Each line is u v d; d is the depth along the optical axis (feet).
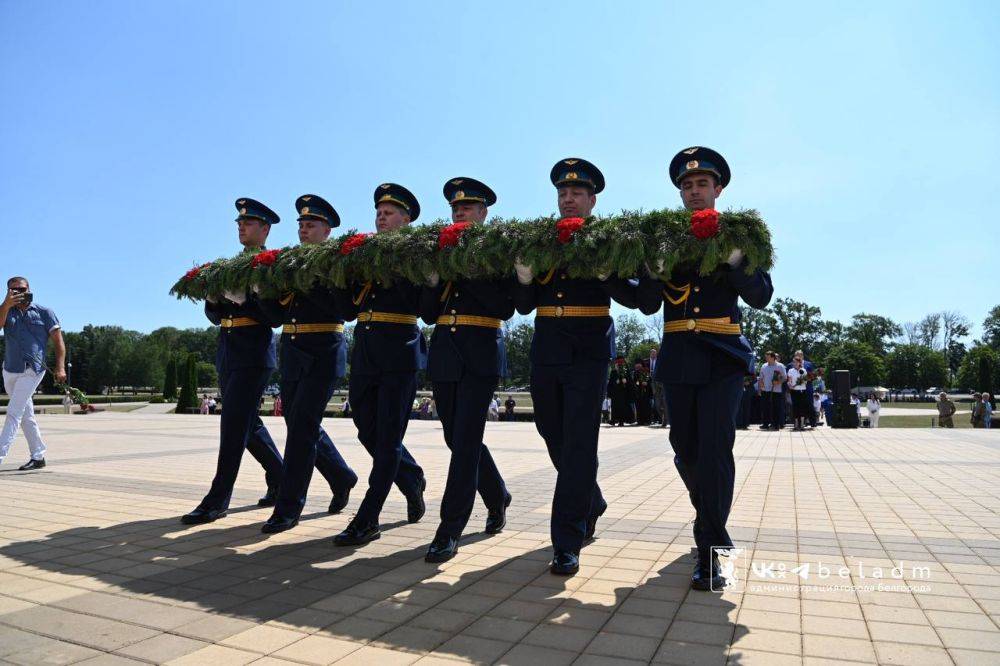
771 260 12.35
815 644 9.53
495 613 11.00
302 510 19.11
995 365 269.03
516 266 14.43
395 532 17.03
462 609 11.20
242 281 17.93
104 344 323.16
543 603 11.47
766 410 55.98
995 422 96.27
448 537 14.55
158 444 39.58
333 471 19.38
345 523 18.15
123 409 137.49
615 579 12.80
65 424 60.34
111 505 20.17
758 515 18.21
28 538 16.12
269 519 17.33
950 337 347.97
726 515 12.74
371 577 13.06
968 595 11.57
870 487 23.04
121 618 10.84
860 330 342.44
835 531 16.26
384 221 19.35
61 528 17.20
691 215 12.95
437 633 10.15
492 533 16.81
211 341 415.44
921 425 91.97
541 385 14.73
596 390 14.37
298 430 17.75
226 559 14.38
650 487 23.49
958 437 46.50
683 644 9.62
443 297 16.40
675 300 13.58
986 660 8.91
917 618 10.50
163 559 14.33
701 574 12.21
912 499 20.67
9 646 9.69
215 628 10.39
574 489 13.87
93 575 13.15
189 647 9.66
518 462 31.22
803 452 35.35
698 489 12.87
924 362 319.88
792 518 17.80
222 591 12.22
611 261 12.87
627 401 60.44
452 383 15.65
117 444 39.60
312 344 18.10
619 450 36.76
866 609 10.94
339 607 11.34
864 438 45.65
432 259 15.14
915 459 31.76
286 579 12.93
